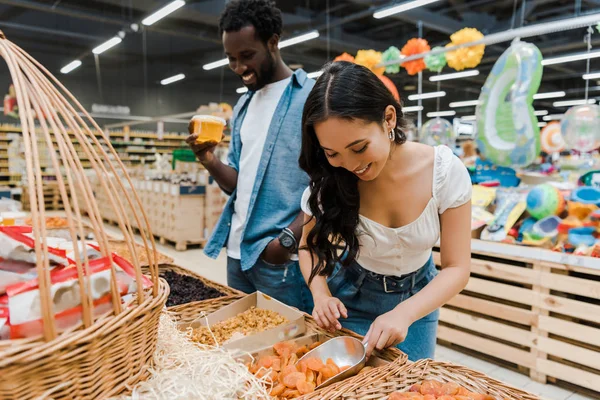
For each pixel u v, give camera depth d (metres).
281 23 1.71
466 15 10.08
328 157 1.02
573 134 3.56
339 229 1.22
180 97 16.55
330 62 1.02
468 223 1.20
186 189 6.09
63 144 0.71
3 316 0.69
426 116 19.62
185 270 2.13
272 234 1.69
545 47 10.43
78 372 0.70
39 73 0.77
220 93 17.36
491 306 2.77
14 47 0.77
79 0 9.59
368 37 12.24
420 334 1.42
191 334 1.26
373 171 1.02
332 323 1.19
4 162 10.83
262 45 1.67
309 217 1.37
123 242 2.86
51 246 0.89
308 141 1.11
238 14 1.62
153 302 0.85
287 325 1.29
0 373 0.61
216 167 1.80
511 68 3.10
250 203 1.72
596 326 2.46
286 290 1.72
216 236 1.92
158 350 0.99
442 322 3.08
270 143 1.70
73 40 12.71
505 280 2.79
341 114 0.91
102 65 14.91
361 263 1.37
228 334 1.33
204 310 1.53
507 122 3.10
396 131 1.11
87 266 0.70
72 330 0.70
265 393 0.92
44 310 0.65
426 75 13.87
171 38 12.78
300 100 1.71
